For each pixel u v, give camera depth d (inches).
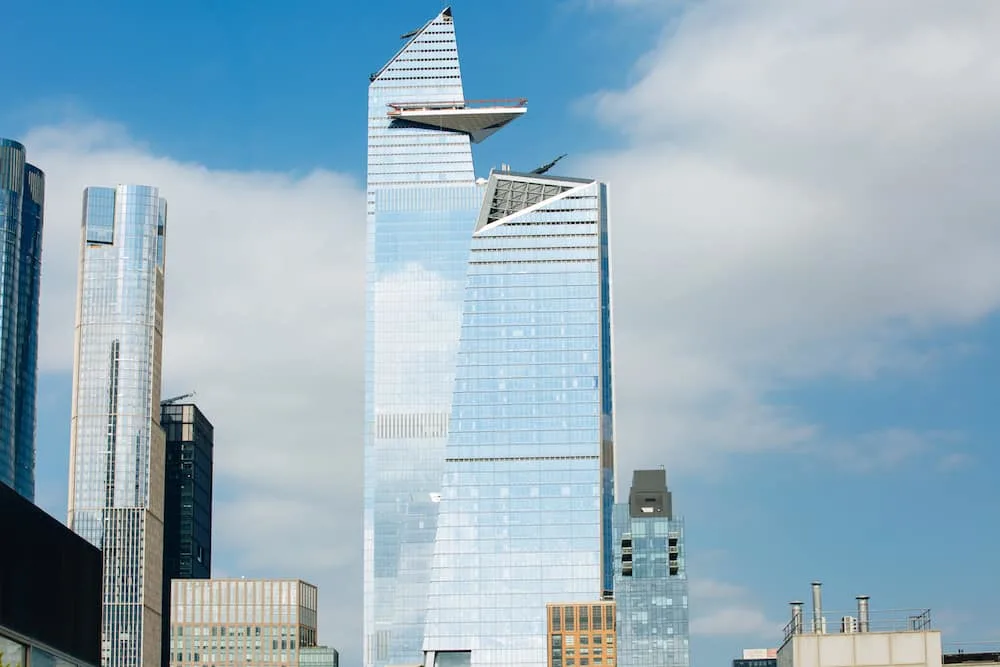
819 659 6338.6
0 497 4259.4
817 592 6884.8
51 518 4810.5
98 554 5447.8
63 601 4936.0
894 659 6318.9
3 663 4281.5
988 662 6540.4
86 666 5241.1
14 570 4397.1
